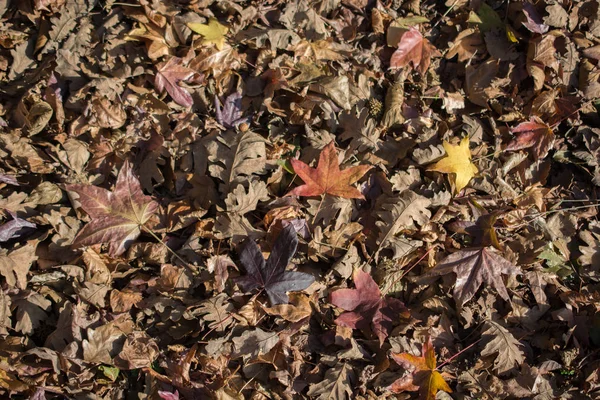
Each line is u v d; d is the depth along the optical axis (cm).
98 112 132
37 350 121
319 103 138
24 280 124
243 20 140
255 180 133
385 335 131
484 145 145
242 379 127
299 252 133
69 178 130
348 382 128
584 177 149
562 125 150
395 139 141
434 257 137
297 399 127
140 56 136
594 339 139
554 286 141
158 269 130
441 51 149
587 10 151
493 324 135
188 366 125
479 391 132
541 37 148
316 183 132
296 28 142
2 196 128
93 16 137
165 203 133
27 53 134
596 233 146
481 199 141
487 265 136
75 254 128
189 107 136
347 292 132
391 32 146
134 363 124
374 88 144
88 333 123
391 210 135
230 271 130
